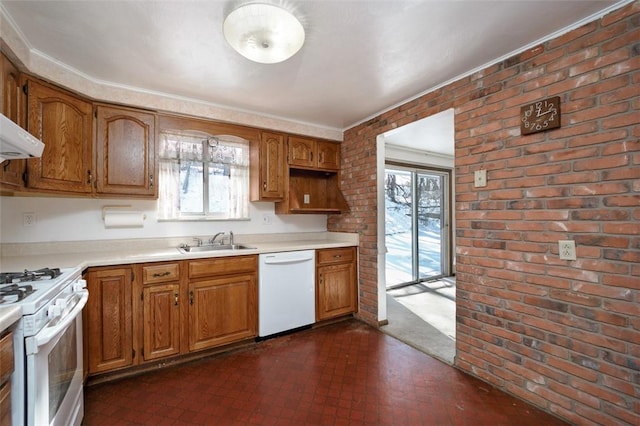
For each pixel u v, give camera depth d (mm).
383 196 3045
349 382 2020
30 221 2184
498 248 1933
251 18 1387
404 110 2643
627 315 1431
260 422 1635
